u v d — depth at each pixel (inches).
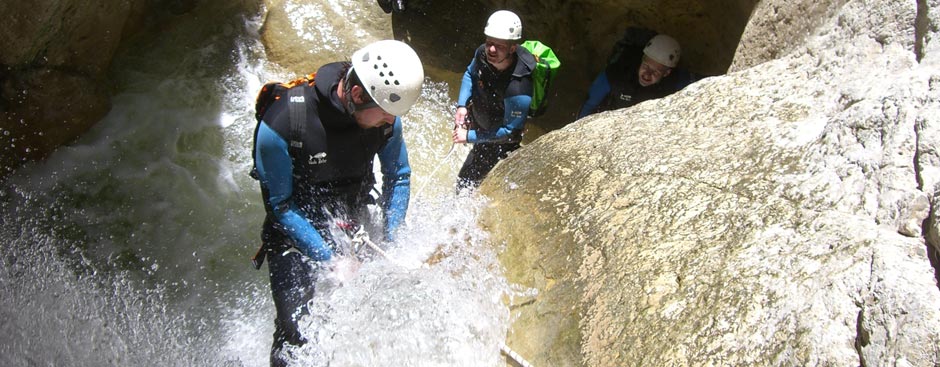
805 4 132.9
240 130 199.2
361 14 227.6
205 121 198.4
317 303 111.0
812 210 85.0
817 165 91.2
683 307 80.7
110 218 169.2
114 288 154.1
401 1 223.6
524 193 113.0
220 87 206.5
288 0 224.4
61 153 176.7
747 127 105.7
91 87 182.9
